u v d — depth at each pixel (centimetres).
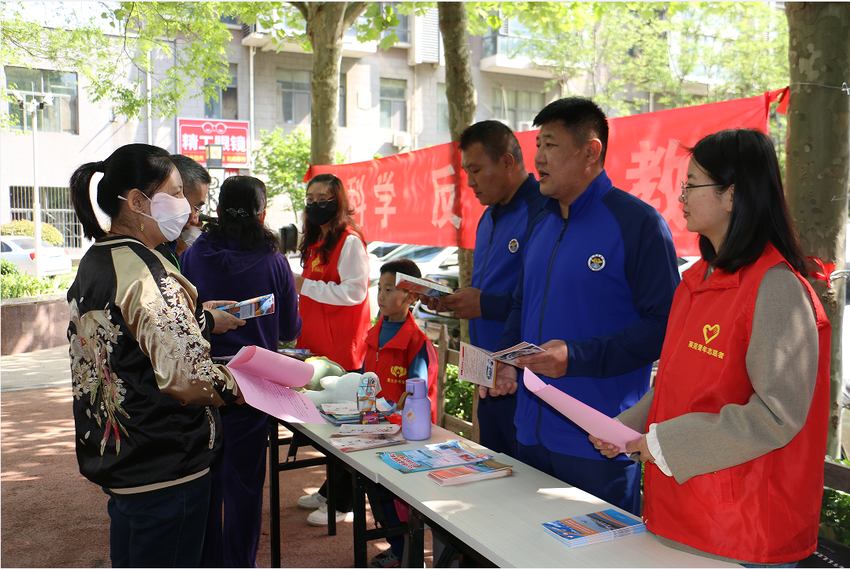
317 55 601
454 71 421
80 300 162
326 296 316
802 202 243
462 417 421
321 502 347
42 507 363
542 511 165
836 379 251
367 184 502
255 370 180
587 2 612
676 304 155
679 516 140
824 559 153
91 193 172
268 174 1414
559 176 202
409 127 1725
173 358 155
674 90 1625
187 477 166
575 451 199
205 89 888
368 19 625
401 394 284
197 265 254
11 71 1450
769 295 129
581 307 200
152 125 1512
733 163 135
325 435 235
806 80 240
